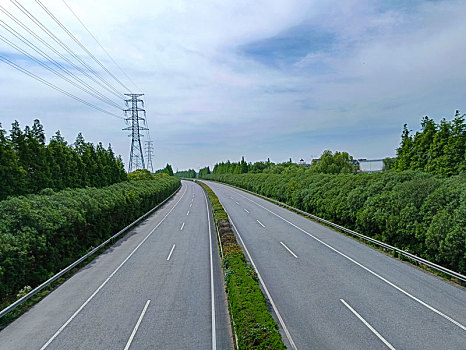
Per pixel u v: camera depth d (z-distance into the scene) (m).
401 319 8.67
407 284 11.34
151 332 8.57
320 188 26.89
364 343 7.51
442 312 9.03
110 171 32.34
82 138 27.73
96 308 10.34
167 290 11.65
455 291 10.59
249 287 9.80
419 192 14.95
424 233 13.20
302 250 16.48
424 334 7.84
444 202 13.20
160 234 22.59
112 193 23.06
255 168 92.75
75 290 12.15
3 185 15.18
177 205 41.72
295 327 8.42
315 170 49.81
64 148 23.14
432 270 12.80
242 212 31.91
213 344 7.88
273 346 6.58
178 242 19.72
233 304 8.94
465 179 14.02
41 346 8.09
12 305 9.94
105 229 20.33
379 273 12.61
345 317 8.89
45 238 13.03
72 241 15.66
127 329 8.79
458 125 21.69
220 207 31.72
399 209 15.43
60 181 20.89
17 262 11.23
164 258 16.12
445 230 11.88
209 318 9.30
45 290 12.20
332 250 16.38
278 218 27.53
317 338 7.82
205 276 13.08
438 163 22.72
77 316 9.80
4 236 11.12
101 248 18.39
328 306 9.65
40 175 18.67
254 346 6.69
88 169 26.91
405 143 27.45
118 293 11.58
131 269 14.49
